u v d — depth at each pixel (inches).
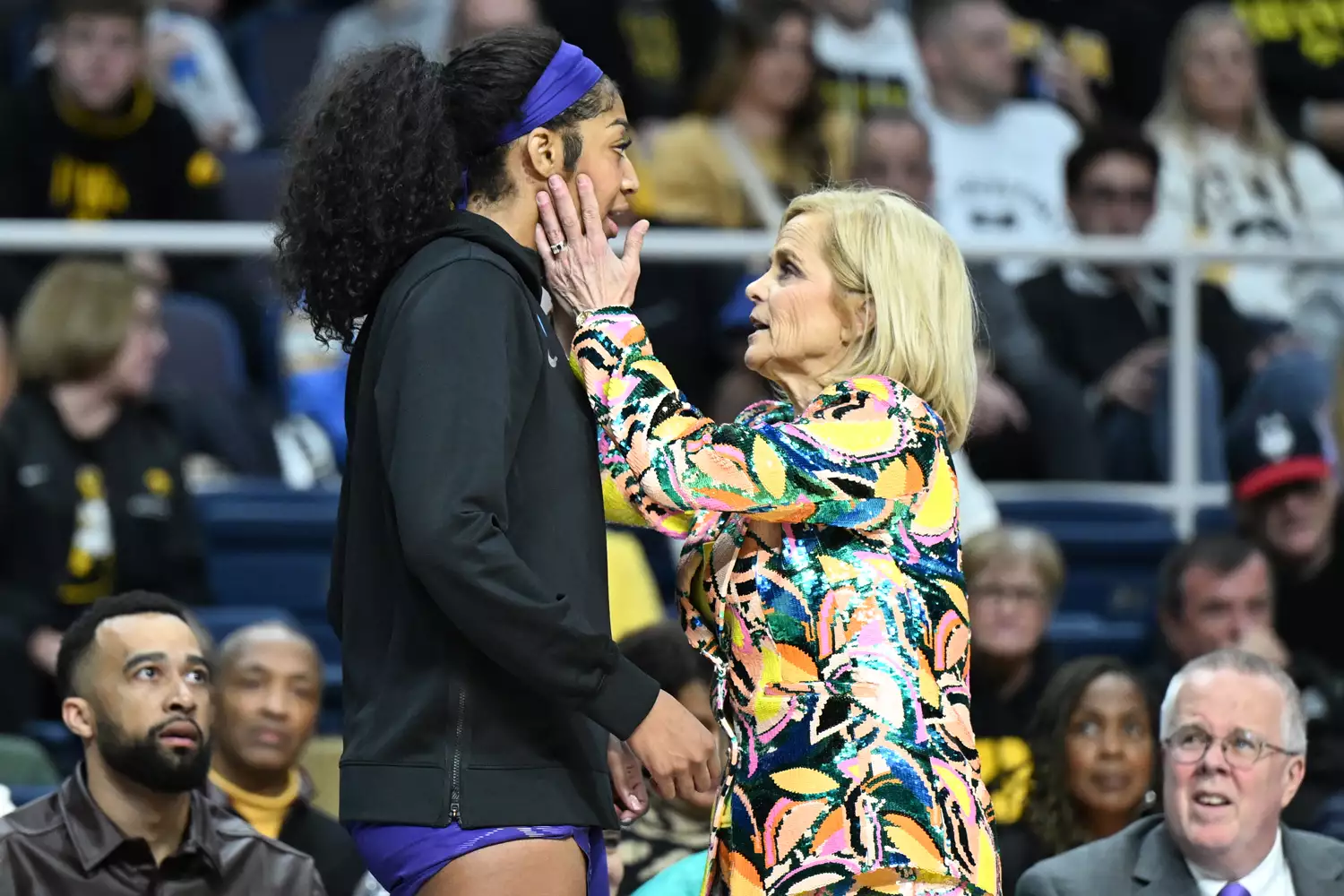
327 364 866.8
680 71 1083.9
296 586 818.8
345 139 384.8
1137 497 874.8
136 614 528.4
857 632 379.2
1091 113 1156.5
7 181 914.7
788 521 383.9
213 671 598.9
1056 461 870.4
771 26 939.3
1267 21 1230.3
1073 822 611.8
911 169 941.2
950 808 372.8
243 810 600.1
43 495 767.7
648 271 838.5
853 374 404.5
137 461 787.4
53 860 511.5
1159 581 763.4
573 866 377.4
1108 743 606.9
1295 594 812.6
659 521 392.8
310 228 386.3
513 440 372.5
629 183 404.5
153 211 934.4
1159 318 888.9
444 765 370.0
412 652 376.5
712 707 401.4
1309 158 1092.5
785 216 417.7
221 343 852.0
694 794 373.7
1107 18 1215.6
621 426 382.6
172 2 1101.1
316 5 1157.1
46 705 749.9
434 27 1080.8
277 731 599.8
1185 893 536.7
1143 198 977.5
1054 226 1043.3
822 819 370.6
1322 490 812.0
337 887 601.3
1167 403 879.1
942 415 405.4
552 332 391.2
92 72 912.3
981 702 708.7
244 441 848.9
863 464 380.2
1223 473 880.3
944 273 406.9
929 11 1057.5
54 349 777.6
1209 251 885.8
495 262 380.2
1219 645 740.0
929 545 387.5
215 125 1048.2
